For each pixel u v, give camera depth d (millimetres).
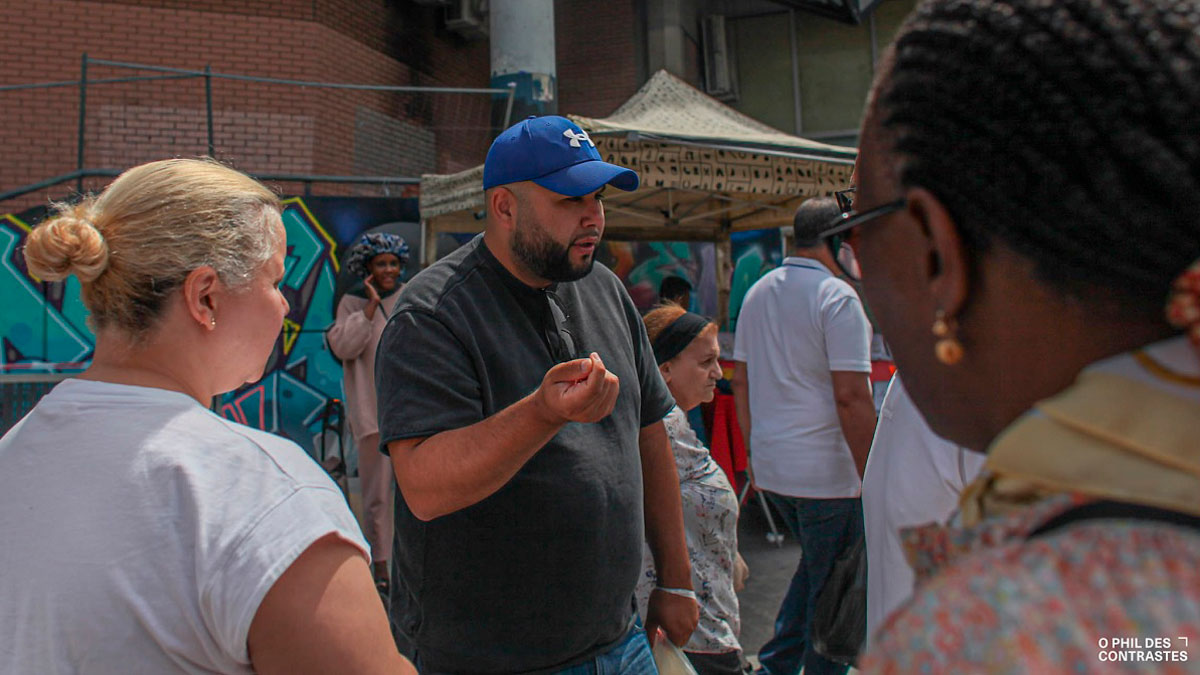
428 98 9578
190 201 1021
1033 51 484
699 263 8430
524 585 1510
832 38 12203
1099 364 489
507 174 1601
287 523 909
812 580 2771
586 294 1802
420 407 1434
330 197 5957
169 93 7781
